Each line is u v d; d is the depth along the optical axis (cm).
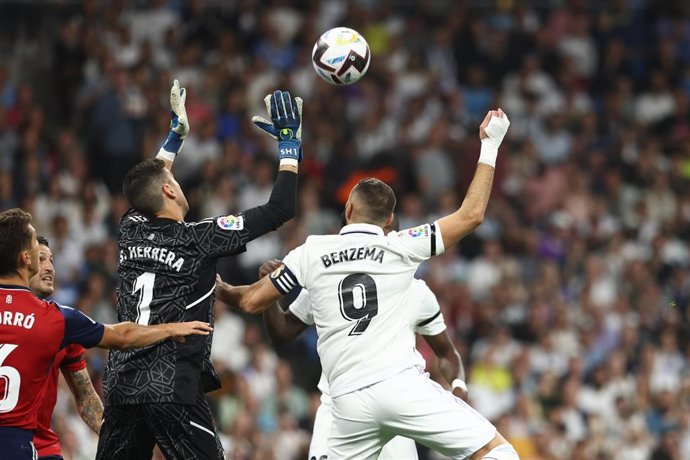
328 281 2336
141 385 2256
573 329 5747
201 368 2300
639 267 6153
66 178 5856
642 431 5253
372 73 6950
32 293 2406
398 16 7488
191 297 2300
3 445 2228
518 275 5969
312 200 5950
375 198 2389
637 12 7912
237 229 2306
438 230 2334
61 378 4238
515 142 6875
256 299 2383
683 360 5734
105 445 2341
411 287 2577
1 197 5631
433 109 6825
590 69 7656
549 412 5216
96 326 2256
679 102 7475
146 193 2341
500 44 7400
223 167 6044
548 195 6575
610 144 7200
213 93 6519
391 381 2291
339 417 2331
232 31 6888
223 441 4488
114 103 6106
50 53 6788
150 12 6831
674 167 7044
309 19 7019
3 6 6750
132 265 2320
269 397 4931
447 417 2277
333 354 2330
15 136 5966
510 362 5362
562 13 7781
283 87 6631
